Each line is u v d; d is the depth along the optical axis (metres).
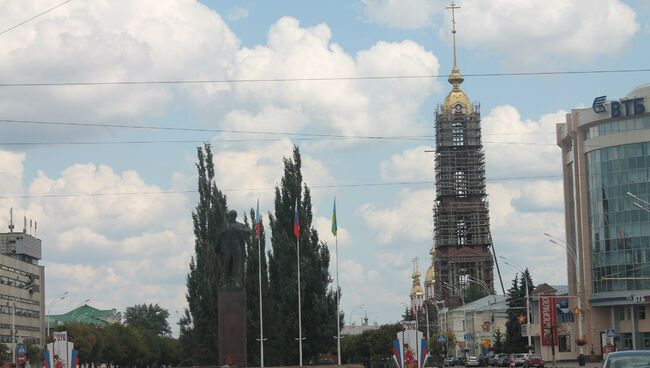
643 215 141.75
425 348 70.00
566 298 144.38
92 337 166.38
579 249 151.12
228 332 77.19
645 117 142.00
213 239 117.50
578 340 135.88
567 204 163.50
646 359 29.23
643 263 141.38
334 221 106.94
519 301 172.38
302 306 110.50
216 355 112.12
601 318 147.25
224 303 77.44
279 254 112.69
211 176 120.31
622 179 143.50
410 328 70.31
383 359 143.75
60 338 64.38
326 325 110.19
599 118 145.38
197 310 113.00
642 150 142.25
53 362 64.00
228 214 79.12
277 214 114.94
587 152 149.25
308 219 114.44
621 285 143.00
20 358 113.75
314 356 110.69
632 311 142.38
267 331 112.25
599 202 146.25
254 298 113.75
